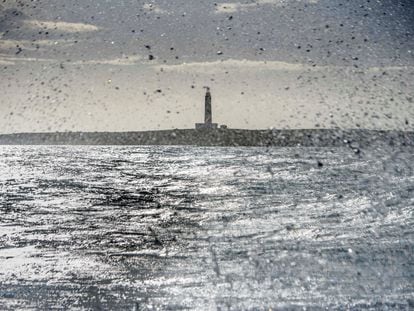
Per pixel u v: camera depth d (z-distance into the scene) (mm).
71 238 27328
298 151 120500
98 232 29250
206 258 22141
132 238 27438
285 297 16344
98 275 19469
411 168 58594
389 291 16609
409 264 20031
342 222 30531
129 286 18047
